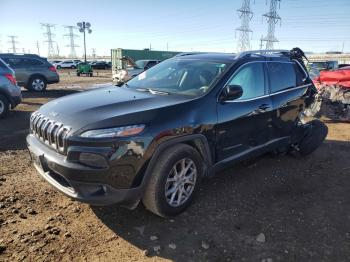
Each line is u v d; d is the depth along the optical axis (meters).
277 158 5.55
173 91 3.98
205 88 3.81
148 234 3.21
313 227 3.47
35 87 15.55
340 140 6.89
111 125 2.94
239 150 4.14
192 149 3.48
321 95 8.68
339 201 4.09
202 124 3.52
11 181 4.22
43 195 3.88
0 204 3.61
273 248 3.09
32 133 3.62
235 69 4.06
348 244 3.21
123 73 18.06
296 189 4.38
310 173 4.96
